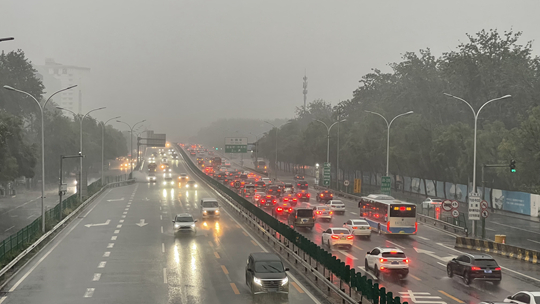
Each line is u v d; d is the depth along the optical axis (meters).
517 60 91.88
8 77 107.56
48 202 75.62
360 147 96.75
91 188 76.62
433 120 94.69
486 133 67.81
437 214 58.44
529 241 42.41
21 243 34.38
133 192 84.50
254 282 22.92
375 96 134.50
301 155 133.88
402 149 83.62
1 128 58.66
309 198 79.12
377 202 46.41
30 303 22.20
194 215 55.72
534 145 58.59
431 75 99.81
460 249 38.44
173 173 133.12
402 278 27.81
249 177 123.31
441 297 23.59
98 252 34.78
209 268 29.64
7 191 86.25
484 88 89.94
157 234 43.03
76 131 125.44
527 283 26.97
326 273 27.55
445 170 77.31
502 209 66.38
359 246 38.84
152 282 26.19
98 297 23.22
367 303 21.17
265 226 43.47
